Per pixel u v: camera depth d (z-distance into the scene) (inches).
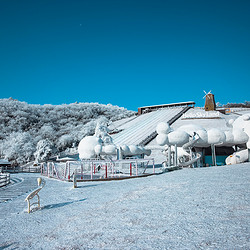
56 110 5413.4
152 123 2672.2
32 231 221.6
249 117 813.9
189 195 281.1
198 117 2500.0
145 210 234.5
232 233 145.1
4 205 388.2
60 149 3427.7
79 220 234.8
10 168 1918.1
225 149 955.3
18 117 4338.1
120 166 1079.0
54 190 549.6
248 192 258.1
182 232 158.9
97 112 5802.2
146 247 141.8
